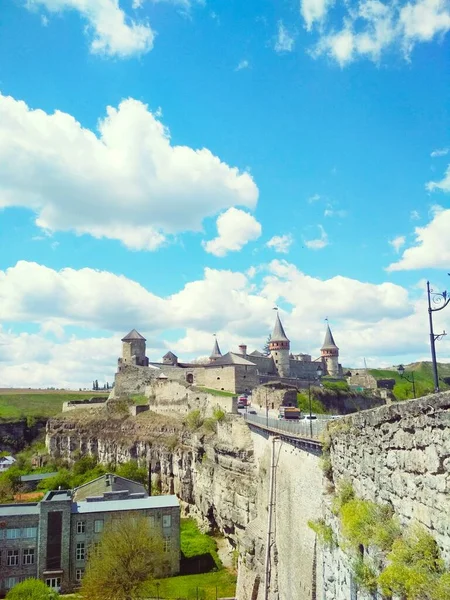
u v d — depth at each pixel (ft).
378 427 46.06
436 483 34.73
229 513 199.41
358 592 46.78
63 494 215.51
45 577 190.80
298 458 92.12
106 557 169.68
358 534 45.57
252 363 347.97
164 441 309.63
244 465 189.98
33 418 498.28
